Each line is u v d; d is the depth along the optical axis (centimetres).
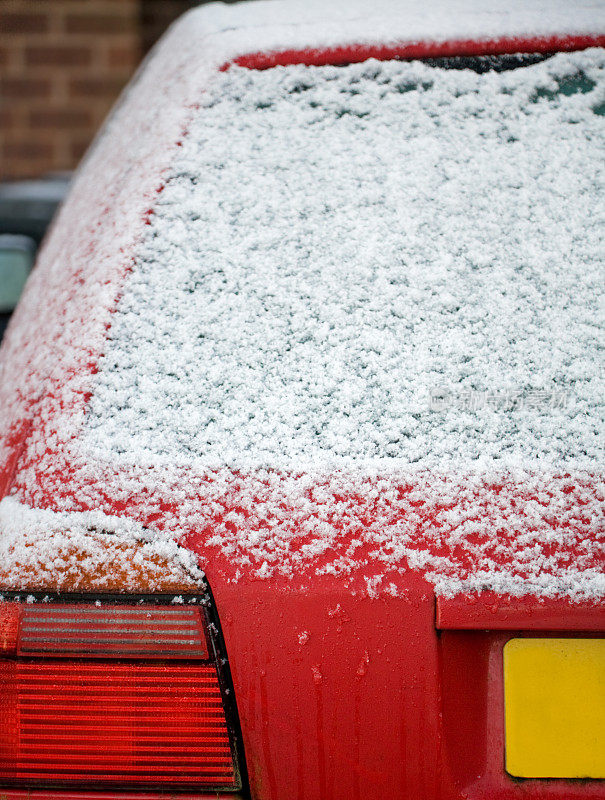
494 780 143
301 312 153
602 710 143
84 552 146
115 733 145
